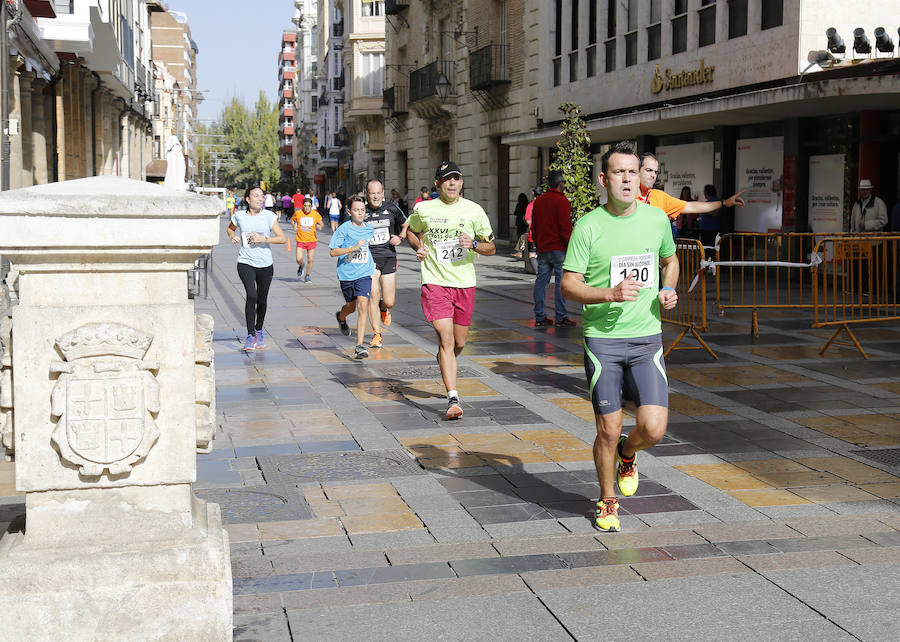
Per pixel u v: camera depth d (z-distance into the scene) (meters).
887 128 17.81
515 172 32.22
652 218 4.96
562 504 5.44
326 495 5.60
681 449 6.65
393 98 45.84
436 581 4.24
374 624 3.80
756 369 9.70
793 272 18.97
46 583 3.30
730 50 20.30
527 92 31.28
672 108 19.91
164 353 3.40
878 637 3.68
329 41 79.25
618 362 4.94
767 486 5.78
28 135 20.95
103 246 3.31
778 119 20.12
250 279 10.95
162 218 3.35
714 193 21.06
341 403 8.17
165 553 3.37
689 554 4.58
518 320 13.82
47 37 21.23
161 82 85.19
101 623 3.32
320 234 44.91
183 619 3.37
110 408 3.34
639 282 4.81
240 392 8.64
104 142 37.19
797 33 18.14
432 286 7.64
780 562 4.45
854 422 7.43
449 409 7.55
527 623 3.81
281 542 4.79
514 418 7.60
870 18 18.22
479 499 5.53
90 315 3.35
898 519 5.12
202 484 5.82
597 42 26.36
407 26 44.75
